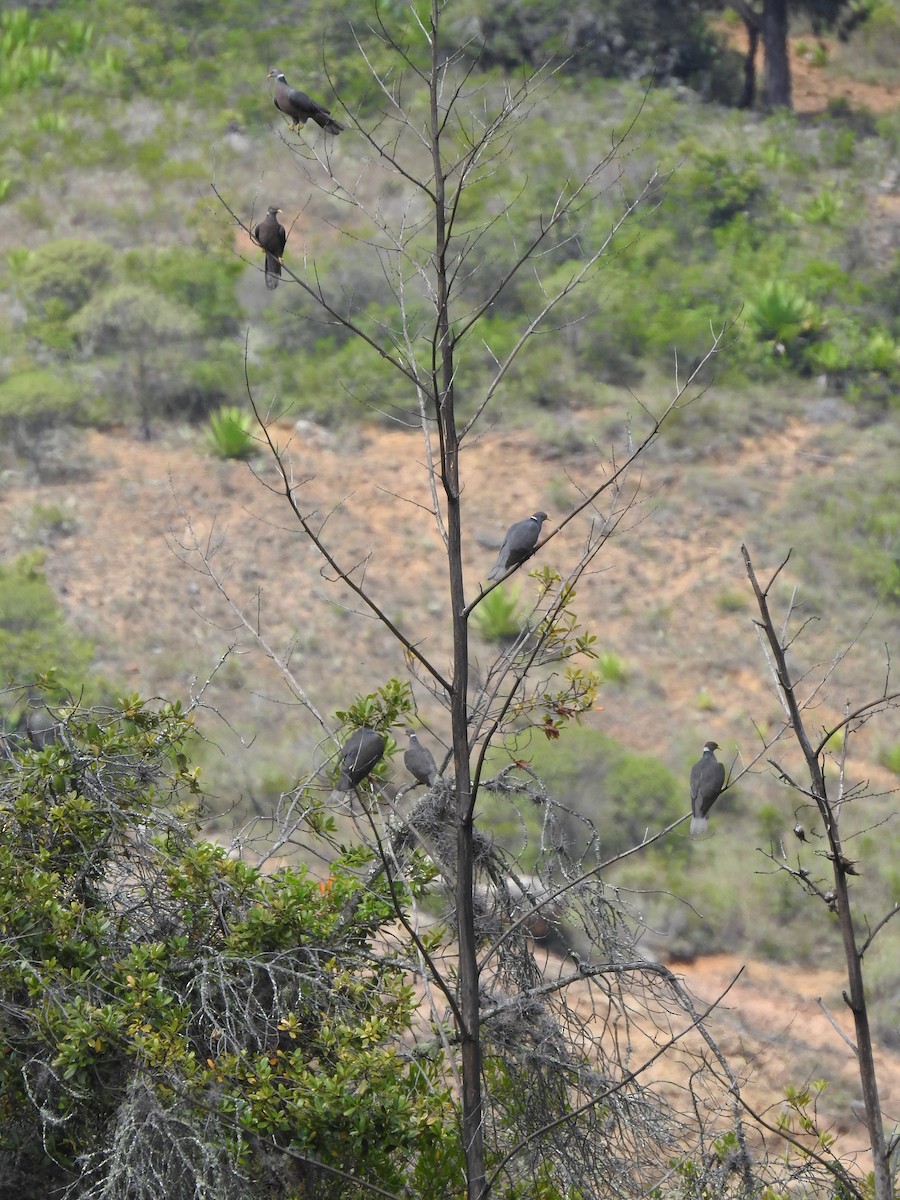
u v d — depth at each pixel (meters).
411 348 5.73
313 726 17.64
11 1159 5.97
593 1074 6.16
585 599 21.22
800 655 20.56
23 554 20.09
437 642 19.98
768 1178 7.11
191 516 21.53
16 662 16.34
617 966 5.93
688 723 19.27
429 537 21.89
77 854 6.27
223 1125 5.64
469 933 5.31
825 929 15.16
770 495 23.58
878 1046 13.23
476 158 6.00
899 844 16.61
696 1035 12.36
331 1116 5.58
